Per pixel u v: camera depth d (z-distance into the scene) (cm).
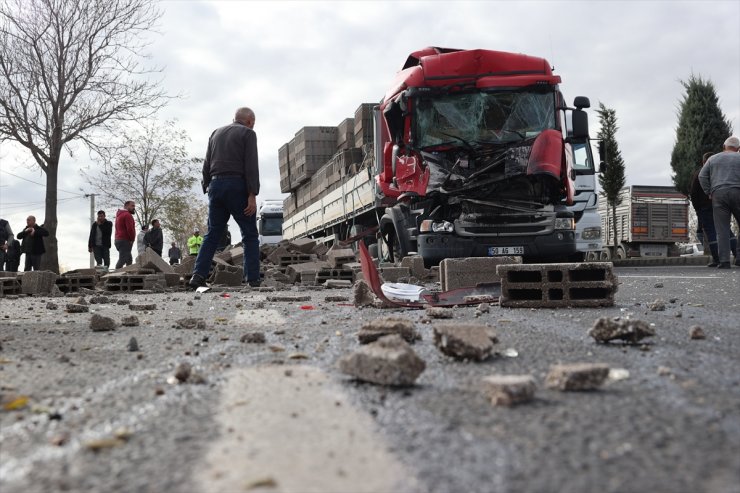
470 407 204
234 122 959
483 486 140
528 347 314
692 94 3350
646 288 736
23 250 1738
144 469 155
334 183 2019
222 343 359
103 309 654
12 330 442
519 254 1064
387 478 145
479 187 1059
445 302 549
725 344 313
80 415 206
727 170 1130
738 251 1235
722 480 141
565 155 1055
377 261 1497
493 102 1065
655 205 2661
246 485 142
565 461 154
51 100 1825
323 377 253
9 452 172
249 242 973
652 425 181
